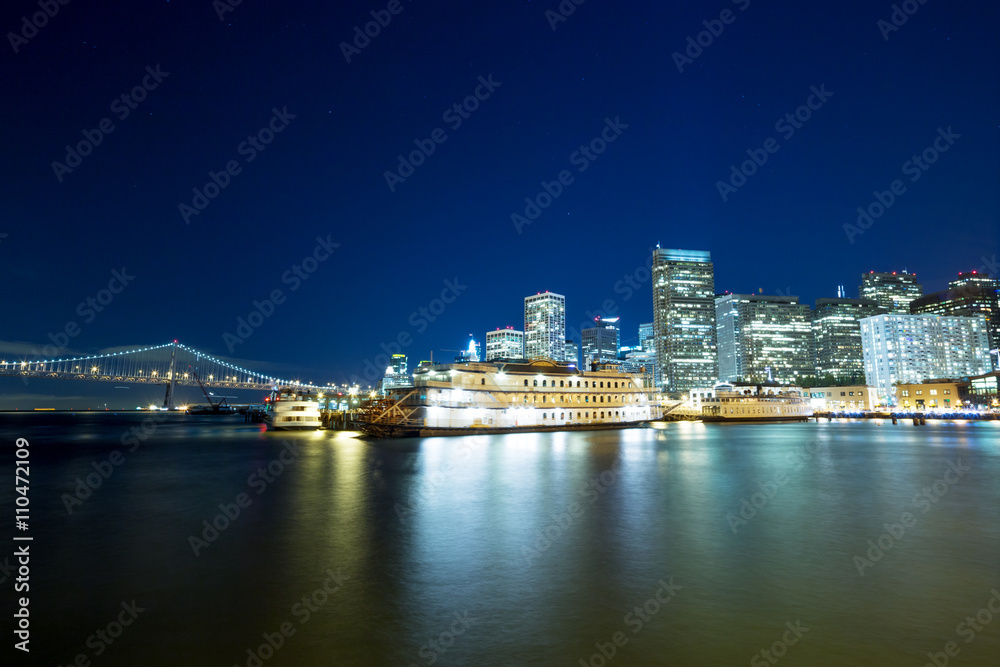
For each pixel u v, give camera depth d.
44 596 19.03
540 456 65.31
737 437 104.88
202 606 18.11
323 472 51.19
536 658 14.53
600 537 26.36
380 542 25.62
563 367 120.44
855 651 14.77
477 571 21.39
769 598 18.52
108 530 28.47
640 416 132.00
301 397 141.12
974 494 38.47
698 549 24.28
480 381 106.62
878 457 64.38
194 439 106.69
